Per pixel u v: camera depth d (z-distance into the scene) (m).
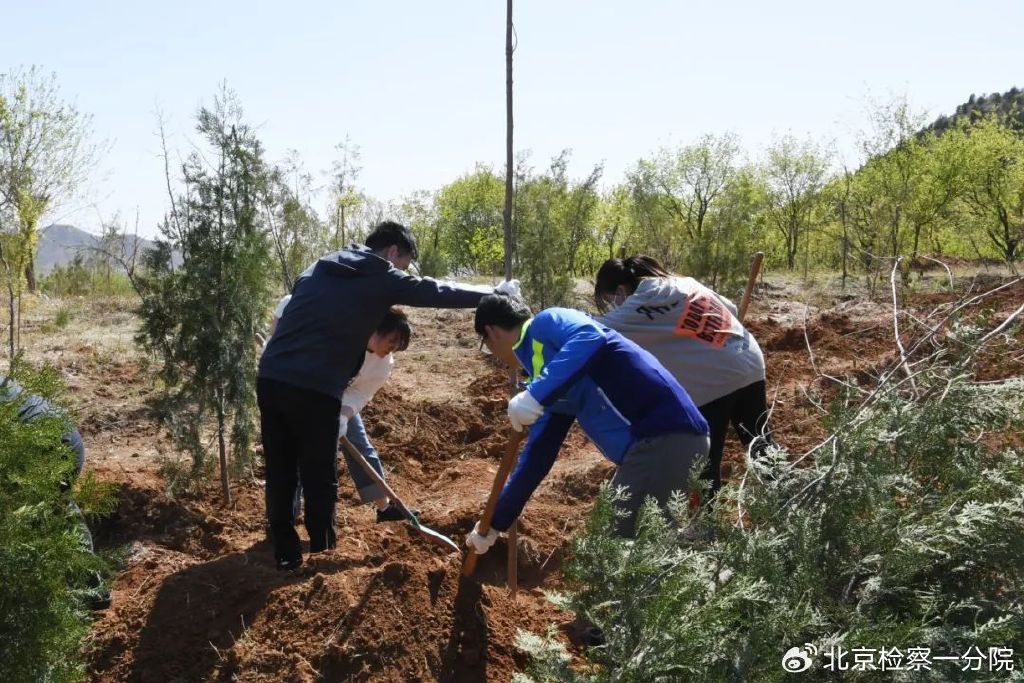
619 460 3.81
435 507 5.62
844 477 3.85
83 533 3.90
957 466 4.21
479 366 9.51
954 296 11.57
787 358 9.13
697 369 4.67
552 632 3.53
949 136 22.22
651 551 3.25
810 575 3.52
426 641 3.67
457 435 7.30
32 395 3.57
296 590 3.89
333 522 4.56
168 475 5.39
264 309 5.51
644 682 3.10
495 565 4.80
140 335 5.49
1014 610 3.79
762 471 4.05
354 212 15.41
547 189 11.74
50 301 12.15
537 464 3.76
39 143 14.56
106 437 6.78
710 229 13.42
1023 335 6.43
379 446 6.82
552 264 11.43
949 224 22.52
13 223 9.42
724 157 27.84
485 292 4.54
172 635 3.82
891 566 3.66
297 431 4.39
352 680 3.52
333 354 4.35
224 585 4.07
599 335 3.60
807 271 18.45
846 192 21.62
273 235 5.85
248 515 5.45
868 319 10.82
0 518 3.21
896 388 4.70
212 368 5.30
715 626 3.16
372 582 3.80
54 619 3.29
